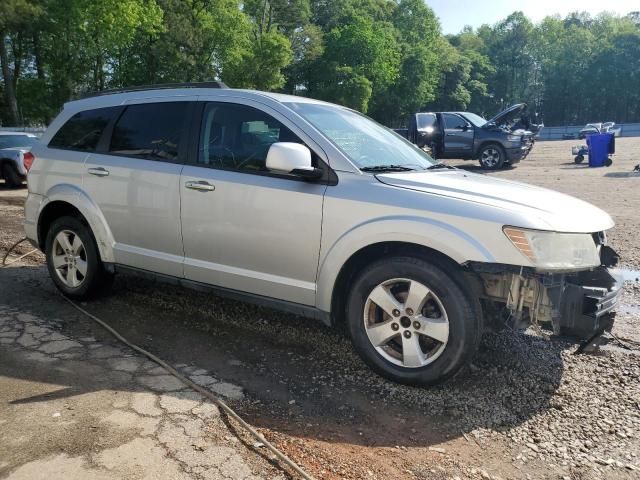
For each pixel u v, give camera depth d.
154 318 4.58
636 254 7.07
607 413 3.22
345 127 4.12
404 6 81.31
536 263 3.07
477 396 3.38
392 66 68.31
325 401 3.27
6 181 13.71
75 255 4.86
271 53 48.78
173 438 2.74
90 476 2.42
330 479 2.50
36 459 2.54
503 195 3.46
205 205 4.02
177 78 43.81
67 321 4.43
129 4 34.47
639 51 90.38
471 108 93.38
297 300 3.75
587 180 14.68
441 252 3.23
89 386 3.29
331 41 66.62
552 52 97.12
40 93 38.62
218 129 4.14
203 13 44.50
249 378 3.53
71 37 35.44
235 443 2.73
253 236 3.83
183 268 4.22
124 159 4.52
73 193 4.73
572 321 3.20
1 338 4.01
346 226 3.47
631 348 4.21
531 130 18.97
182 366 3.68
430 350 3.42
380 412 3.17
